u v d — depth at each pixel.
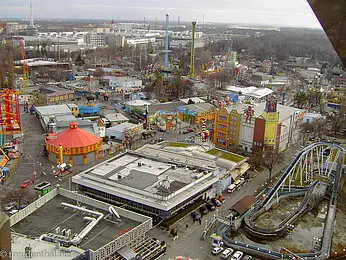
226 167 116.12
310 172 125.81
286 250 79.06
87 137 134.50
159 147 128.25
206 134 148.12
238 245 81.69
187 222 92.00
